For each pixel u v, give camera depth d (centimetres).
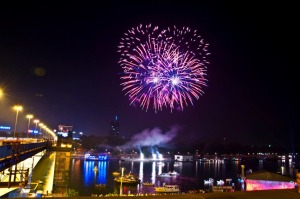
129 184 10856
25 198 565
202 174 16225
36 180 5503
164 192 9331
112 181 11556
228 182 11806
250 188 3647
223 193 734
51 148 7269
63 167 7150
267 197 726
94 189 9594
